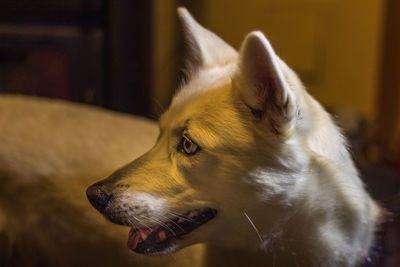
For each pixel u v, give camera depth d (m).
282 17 4.06
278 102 1.22
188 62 1.62
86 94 3.57
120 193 1.36
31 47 3.43
